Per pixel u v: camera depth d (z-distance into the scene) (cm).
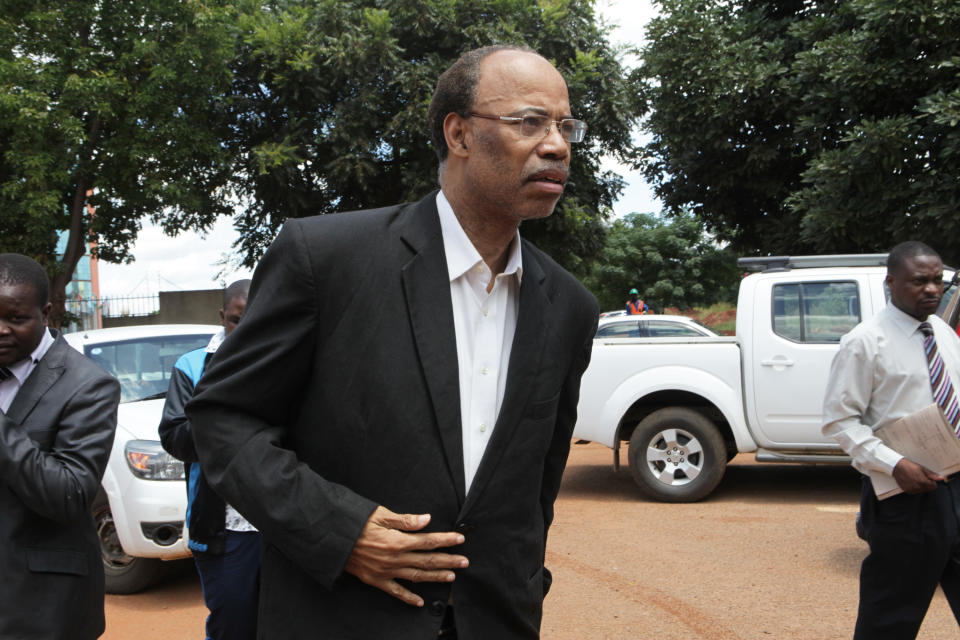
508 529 156
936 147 909
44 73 1331
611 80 1589
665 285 3378
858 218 952
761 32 1211
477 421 159
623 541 558
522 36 1517
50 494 218
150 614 446
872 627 280
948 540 268
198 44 1419
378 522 142
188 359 307
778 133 1177
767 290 656
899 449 278
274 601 156
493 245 167
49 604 224
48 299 247
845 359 295
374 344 150
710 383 657
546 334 168
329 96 1598
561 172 156
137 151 1395
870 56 990
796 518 608
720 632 394
